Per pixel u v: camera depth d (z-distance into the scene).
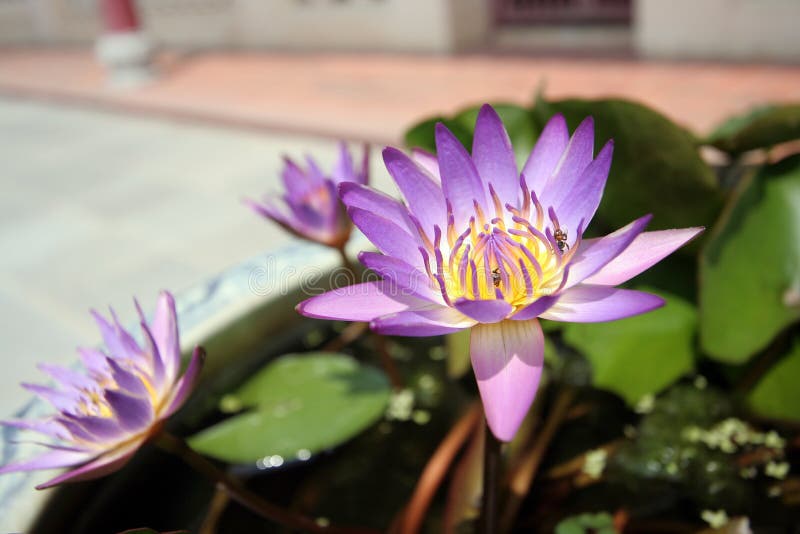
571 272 0.30
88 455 0.33
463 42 1.83
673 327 0.42
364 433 0.44
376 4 1.90
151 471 0.42
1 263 1.02
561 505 0.39
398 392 0.46
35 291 0.92
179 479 0.41
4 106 2.06
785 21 1.30
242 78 1.86
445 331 0.30
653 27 1.46
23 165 1.48
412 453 0.43
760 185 0.43
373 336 0.45
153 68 1.95
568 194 0.31
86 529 0.38
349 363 0.46
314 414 0.44
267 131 1.46
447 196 0.32
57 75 2.21
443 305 0.31
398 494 0.41
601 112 0.41
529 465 0.40
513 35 1.85
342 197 0.31
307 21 2.06
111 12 1.91
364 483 0.41
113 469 0.33
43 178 1.38
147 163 1.39
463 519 0.38
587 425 0.43
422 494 0.40
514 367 0.29
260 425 0.43
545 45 1.74
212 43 2.33
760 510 0.38
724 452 0.40
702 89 1.26
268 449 0.42
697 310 0.43
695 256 0.44
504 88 1.46
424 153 0.34
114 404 0.32
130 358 0.35
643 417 0.42
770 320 0.40
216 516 0.40
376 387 0.45
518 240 0.32
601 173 0.30
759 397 0.41
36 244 1.07
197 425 0.44
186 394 0.33
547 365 0.44
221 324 0.44
